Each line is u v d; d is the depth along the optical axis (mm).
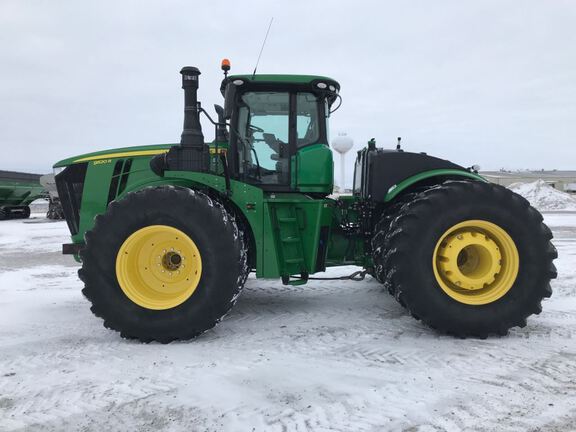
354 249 4461
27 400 2543
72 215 4645
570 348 3250
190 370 2914
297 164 4195
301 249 4004
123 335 3520
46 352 3291
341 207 4496
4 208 19875
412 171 3969
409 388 2619
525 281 3502
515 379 2727
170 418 2322
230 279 3471
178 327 3455
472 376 2775
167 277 3684
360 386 2652
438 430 2182
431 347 3307
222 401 2484
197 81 3885
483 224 3531
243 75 4047
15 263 7957
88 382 2756
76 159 4617
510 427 2197
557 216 18562
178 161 3877
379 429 2195
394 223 3598
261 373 2850
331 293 5164
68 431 2229
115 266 3504
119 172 4469
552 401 2447
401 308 4465
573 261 7043
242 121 4227
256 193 3785
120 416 2355
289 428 2213
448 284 3633
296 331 3730
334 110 4727
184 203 3477
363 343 3412
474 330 3475
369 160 4148
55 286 5871
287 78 4105
